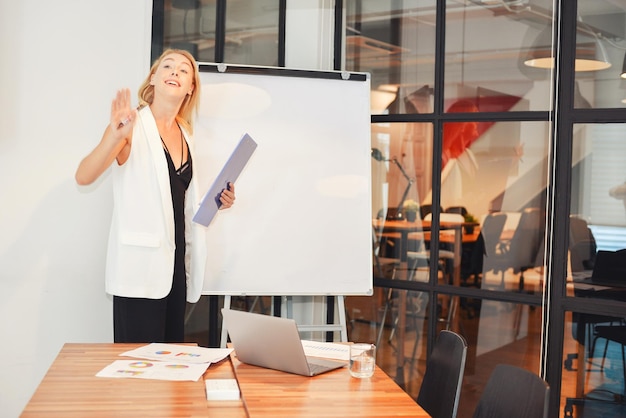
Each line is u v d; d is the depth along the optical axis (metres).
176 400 2.29
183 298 3.97
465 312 4.34
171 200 3.85
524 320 4.15
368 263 4.33
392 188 4.58
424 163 4.46
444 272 4.41
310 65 4.58
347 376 2.69
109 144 3.57
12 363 4.34
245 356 2.81
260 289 4.24
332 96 4.34
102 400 2.26
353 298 4.67
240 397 2.45
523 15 4.14
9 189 4.30
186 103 4.02
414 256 4.51
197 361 2.80
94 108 4.41
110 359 2.78
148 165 3.82
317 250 4.29
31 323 4.36
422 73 4.46
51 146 4.35
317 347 3.11
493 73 4.25
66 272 4.39
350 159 4.34
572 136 3.97
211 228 4.21
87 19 4.37
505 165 4.23
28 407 2.17
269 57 4.60
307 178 4.30
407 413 2.26
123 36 4.44
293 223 4.27
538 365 4.11
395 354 4.56
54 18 4.32
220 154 4.21
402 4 4.50
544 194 4.11
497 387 2.37
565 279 3.99
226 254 4.21
